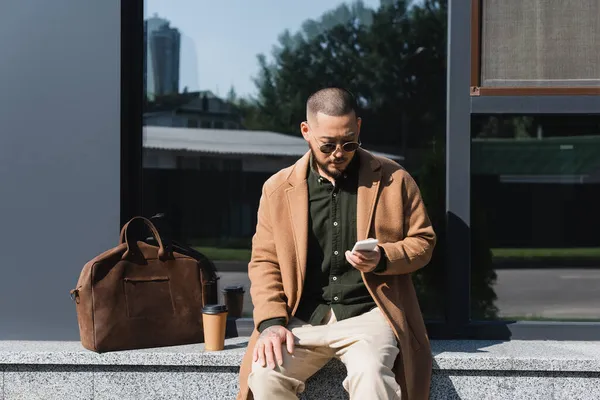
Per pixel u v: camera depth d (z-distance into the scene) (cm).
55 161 340
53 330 340
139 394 312
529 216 360
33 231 340
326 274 295
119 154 338
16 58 338
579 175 358
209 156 374
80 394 313
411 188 299
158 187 370
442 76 369
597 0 333
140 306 319
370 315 288
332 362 297
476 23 338
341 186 295
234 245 373
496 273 360
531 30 336
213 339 315
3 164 340
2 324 342
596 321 352
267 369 270
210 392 310
